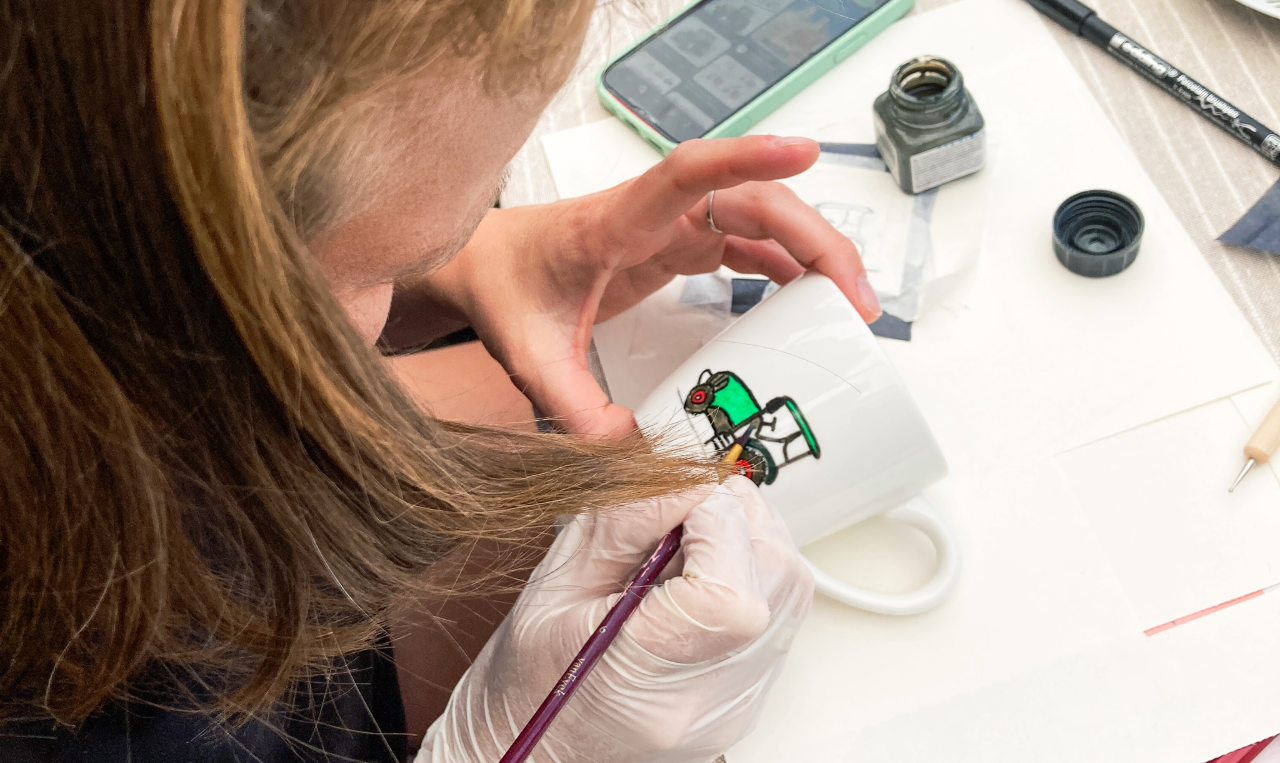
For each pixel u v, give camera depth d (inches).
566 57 18.2
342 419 19.3
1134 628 25.4
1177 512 26.0
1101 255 27.1
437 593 23.0
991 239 28.2
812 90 29.9
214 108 13.4
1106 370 27.0
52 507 19.3
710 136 29.2
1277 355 26.6
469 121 18.0
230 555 21.4
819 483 25.1
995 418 27.0
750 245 27.7
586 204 26.7
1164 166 28.1
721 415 25.2
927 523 25.9
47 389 16.8
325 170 16.6
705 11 30.3
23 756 22.4
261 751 24.0
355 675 25.8
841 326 24.8
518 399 28.1
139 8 12.8
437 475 21.2
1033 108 29.0
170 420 18.7
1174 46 28.9
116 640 20.9
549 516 22.6
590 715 24.9
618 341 28.3
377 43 14.8
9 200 14.5
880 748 25.4
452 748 26.2
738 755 25.6
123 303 16.4
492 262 27.3
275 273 15.8
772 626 25.0
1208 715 24.9
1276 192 27.4
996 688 25.4
